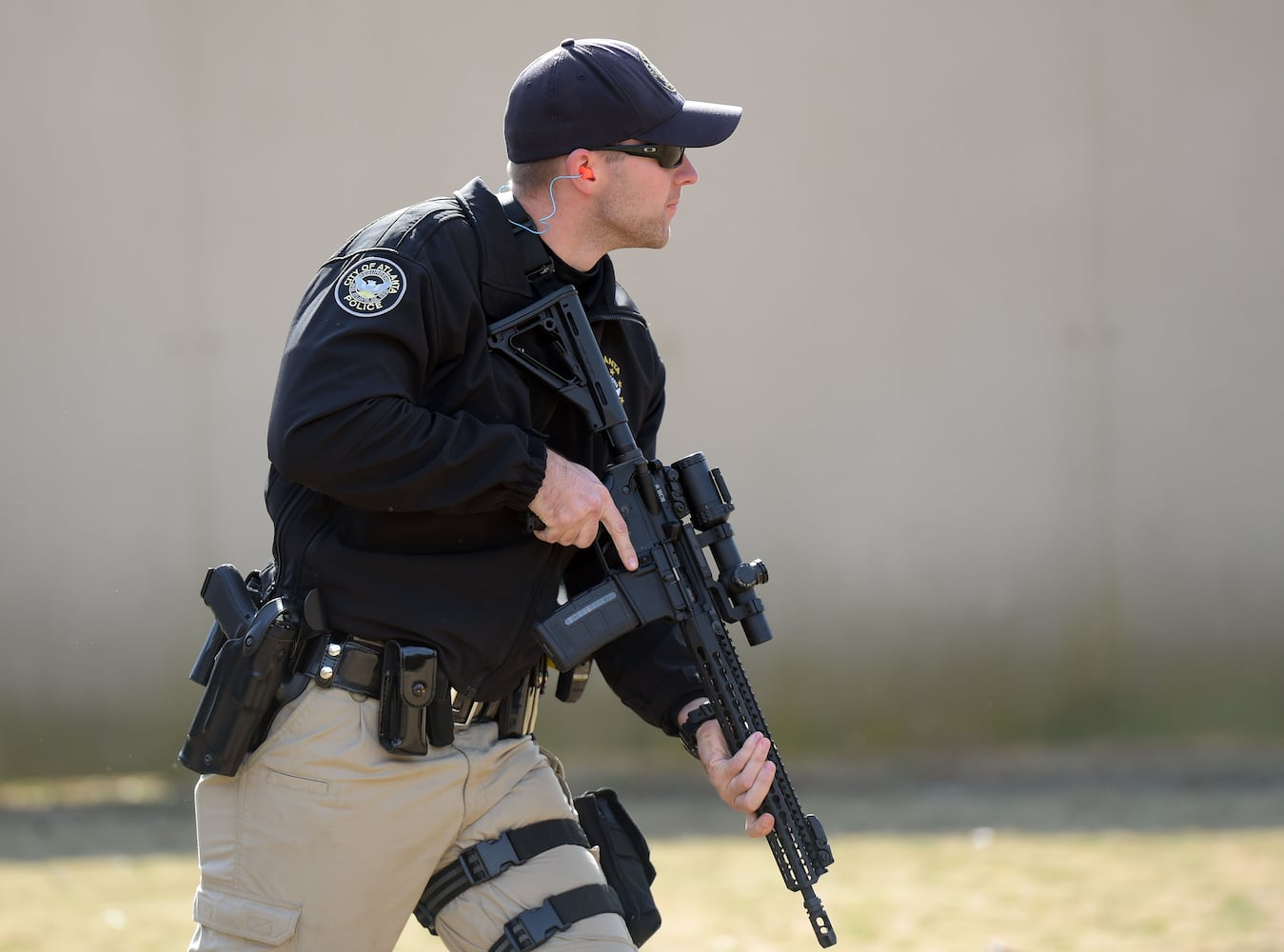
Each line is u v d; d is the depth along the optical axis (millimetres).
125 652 23891
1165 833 20562
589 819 9766
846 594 25578
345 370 8078
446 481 8227
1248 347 25953
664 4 24703
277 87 24141
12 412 23594
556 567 9109
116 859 19828
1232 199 25875
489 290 8766
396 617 8562
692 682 9805
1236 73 25828
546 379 8961
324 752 8453
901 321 25469
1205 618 26031
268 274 24188
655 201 9141
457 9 24281
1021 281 25641
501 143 24391
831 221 25281
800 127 25156
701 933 16109
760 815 9273
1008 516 25734
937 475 25578
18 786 23531
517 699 9258
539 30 24391
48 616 23703
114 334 23859
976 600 25703
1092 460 25875
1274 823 20984
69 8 23703
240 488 24125
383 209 24281
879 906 17078
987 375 25609
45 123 23672
